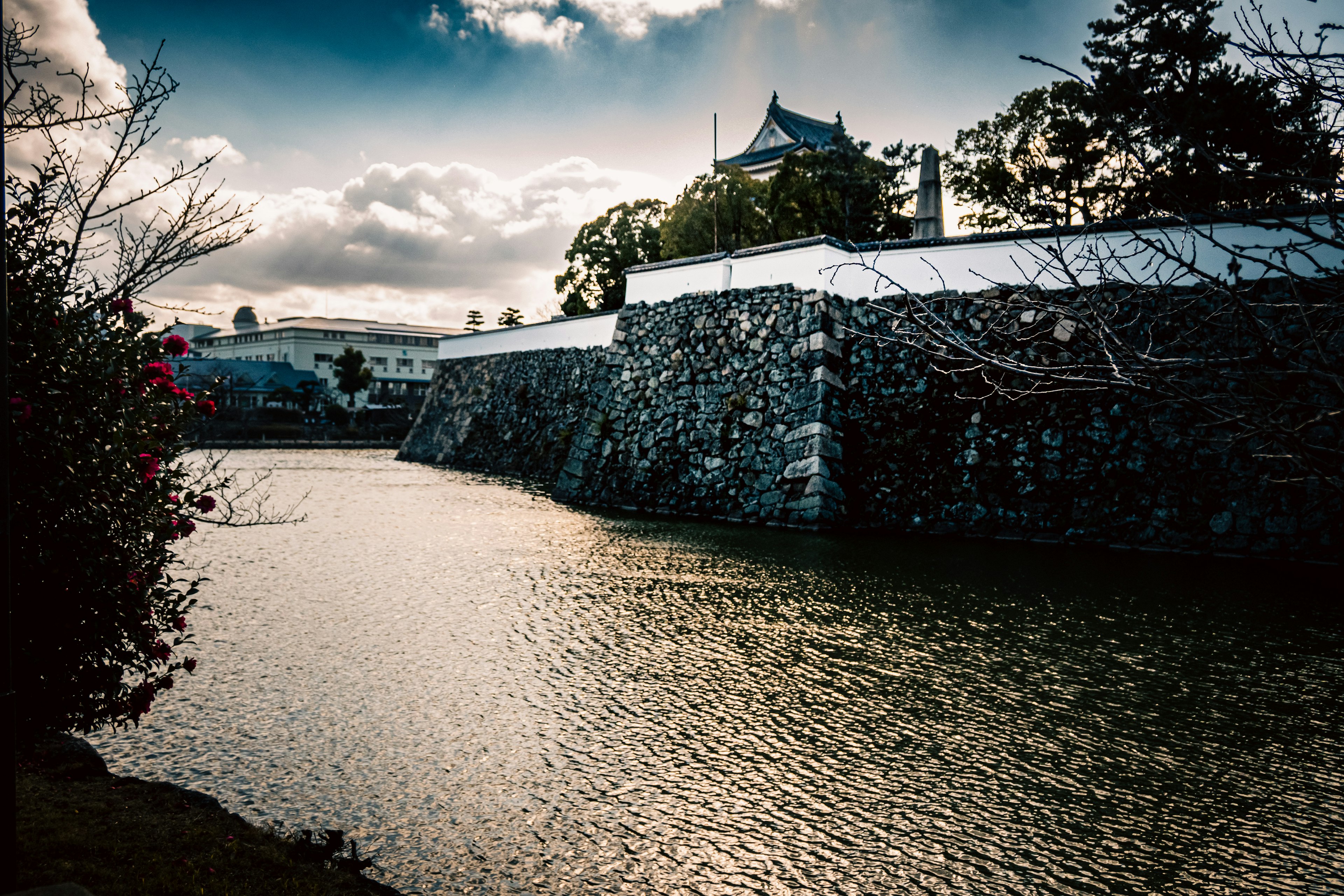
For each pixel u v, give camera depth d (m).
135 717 4.59
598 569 11.97
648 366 20.28
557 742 5.85
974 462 14.95
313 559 12.94
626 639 8.41
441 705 6.55
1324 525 11.92
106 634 4.28
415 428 41.47
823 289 17.03
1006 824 4.73
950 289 15.88
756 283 18.55
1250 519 12.41
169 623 4.67
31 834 3.56
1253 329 2.40
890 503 15.50
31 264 4.22
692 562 12.39
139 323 4.70
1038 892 4.07
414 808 4.88
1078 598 9.96
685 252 31.19
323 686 6.98
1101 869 4.28
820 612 9.41
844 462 16.16
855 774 5.36
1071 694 6.78
